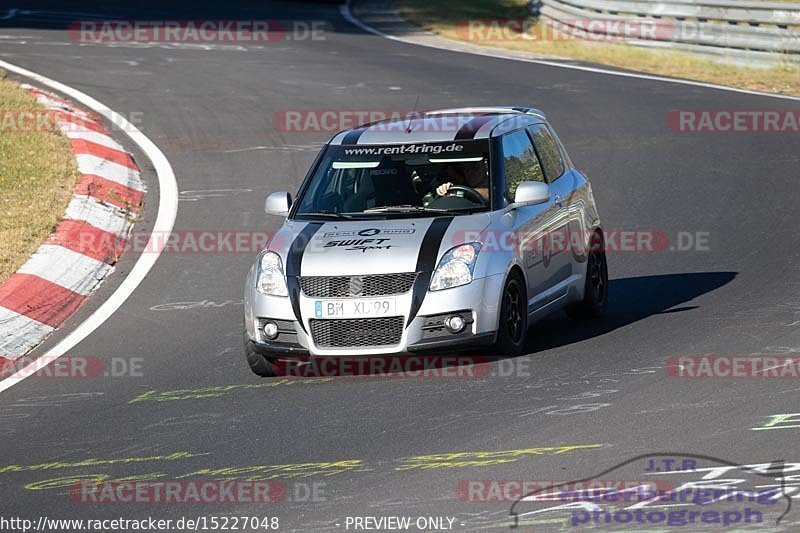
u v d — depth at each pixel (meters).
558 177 37.38
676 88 79.81
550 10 114.12
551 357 32.72
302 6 132.88
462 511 21.77
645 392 28.72
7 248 44.44
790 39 85.81
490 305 31.25
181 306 40.44
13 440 28.23
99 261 45.47
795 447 24.20
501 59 94.25
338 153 35.69
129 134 66.19
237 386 31.67
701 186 55.56
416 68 88.50
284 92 78.12
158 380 32.66
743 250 45.00
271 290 31.77
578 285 36.72
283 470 24.69
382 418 27.92
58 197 51.56
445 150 34.75
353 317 30.89
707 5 90.81
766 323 34.94
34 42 94.12
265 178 58.25
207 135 66.56
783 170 57.75
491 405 28.36
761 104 73.75
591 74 86.06
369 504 22.39
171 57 90.69
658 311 37.72
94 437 28.03
